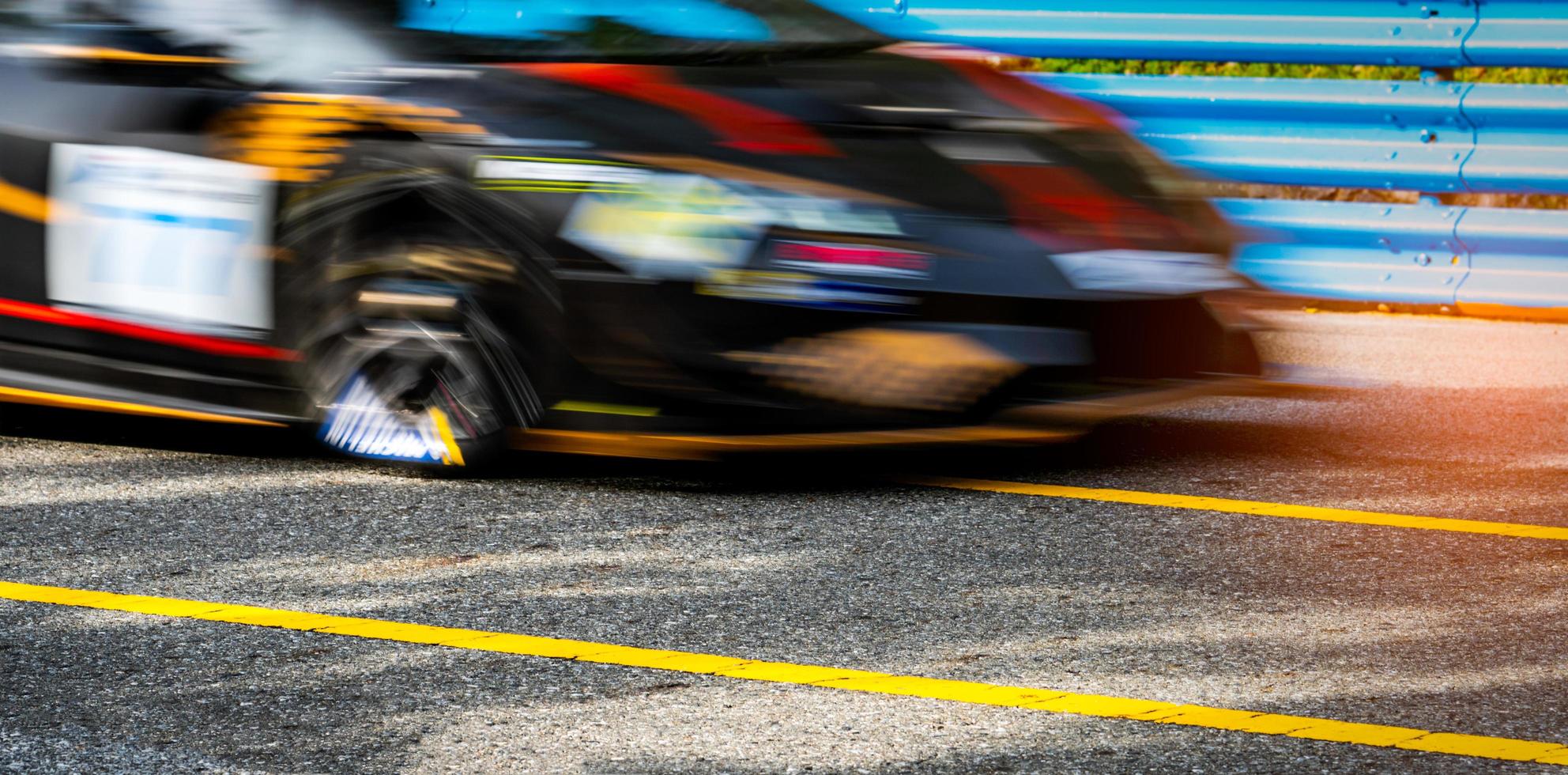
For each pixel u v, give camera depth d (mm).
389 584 11547
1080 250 13844
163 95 14836
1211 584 11742
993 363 13336
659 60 15164
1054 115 15727
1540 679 9859
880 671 9961
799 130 14016
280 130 14297
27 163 15102
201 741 8852
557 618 10875
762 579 11734
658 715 9266
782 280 13289
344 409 14422
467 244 13859
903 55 16062
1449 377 19609
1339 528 13211
